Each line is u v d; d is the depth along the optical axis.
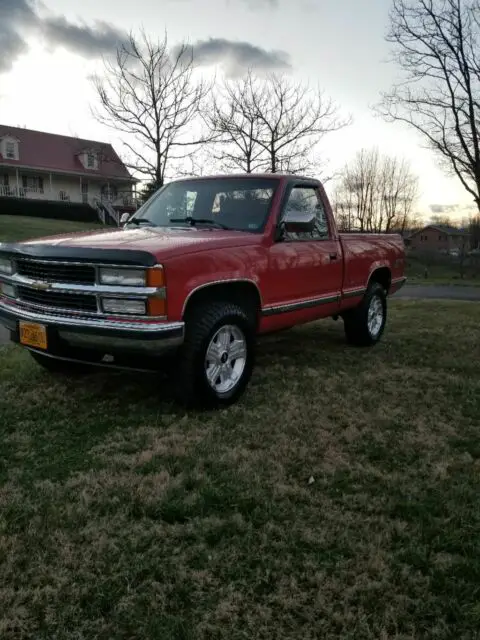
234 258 4.16
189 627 1.99
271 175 5.03
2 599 2.10
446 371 5.40
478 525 2.63
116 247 3.65
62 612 2.04
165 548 2.42
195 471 3.12
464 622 2.02
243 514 2.71
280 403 4.33
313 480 3.06
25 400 4.29
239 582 2.22
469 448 3.54
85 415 4.00
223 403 4.17
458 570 2.30
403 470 3.22
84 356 3.99
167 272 3.58
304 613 2.06
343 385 4.84
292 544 2.46
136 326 3.56
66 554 2.36
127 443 3.51
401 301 12.48
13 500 2.79
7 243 4.30
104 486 2.94
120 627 1.99
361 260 6.11
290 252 4.82
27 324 4.03
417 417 4.08
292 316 5.04
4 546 2.41
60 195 44.50
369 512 2.75
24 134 44.22
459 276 27.77
